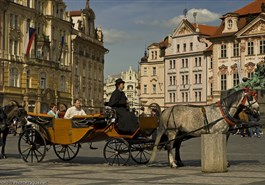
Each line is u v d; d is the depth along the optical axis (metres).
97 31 112.62
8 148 31.45
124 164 20.20
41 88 83.56
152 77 119.12
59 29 91.31
